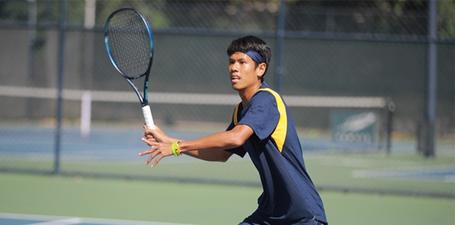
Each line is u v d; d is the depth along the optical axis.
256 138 10.49
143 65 12.10
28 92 50.03
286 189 10.59
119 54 12.39
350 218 21.09
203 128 51.62
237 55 10.60
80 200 23.11
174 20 49.88
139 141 43.94
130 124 51.44
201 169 31.25
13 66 49.94
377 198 24.97
